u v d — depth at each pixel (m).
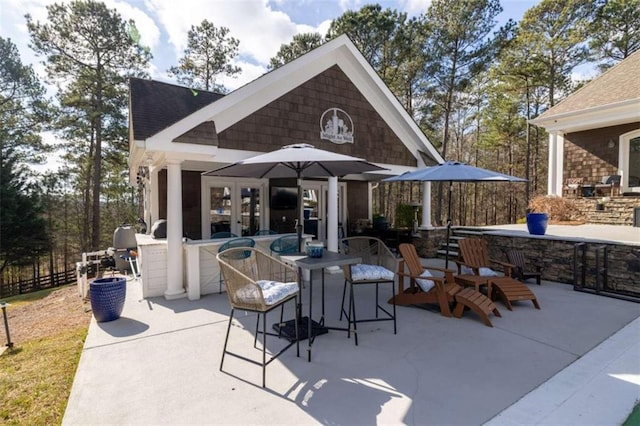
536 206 11.34
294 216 11.43
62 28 16.22
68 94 17.58
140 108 8.46
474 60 17.28
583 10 15.99
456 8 16.64
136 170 11.27
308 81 7.64
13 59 18.11
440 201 21.30
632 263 6.08
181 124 5.74
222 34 21.20
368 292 6.34
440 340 4.04
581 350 3.74
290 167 5.12
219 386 3.05
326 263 3.86
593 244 6.55
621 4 15.09
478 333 4.25
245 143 6.75
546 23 17.25
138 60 17.80
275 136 7.15
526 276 6.77
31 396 3.11
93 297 4.73
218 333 4.34
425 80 18.75
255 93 6.77
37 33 16.08
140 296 6.12
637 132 10.13
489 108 21.38
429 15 17.52
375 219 13.05
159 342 4.07
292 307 5.41
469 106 20.88
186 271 6.20
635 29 15.58
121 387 3.05
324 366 3.40
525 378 3.13
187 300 5.87
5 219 16.56
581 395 2.85
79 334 4.71
